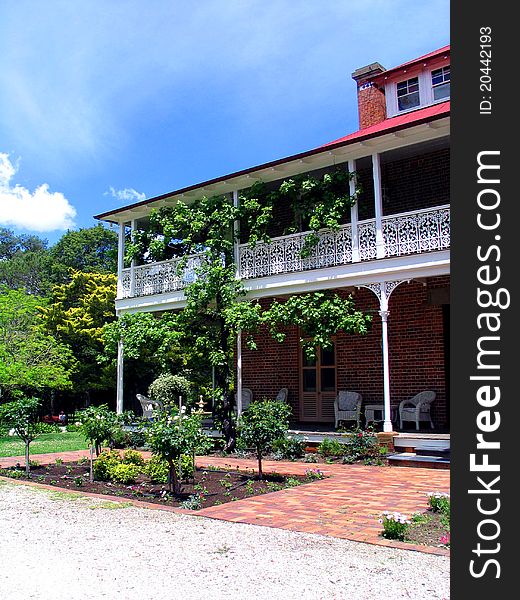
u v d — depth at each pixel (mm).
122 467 9438
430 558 4895
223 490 8312
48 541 5668
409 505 7016
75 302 26812
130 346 14430
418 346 13172
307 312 11945
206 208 14336
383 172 14109
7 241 58844
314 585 4242
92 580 4449
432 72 15391
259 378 16312
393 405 13062
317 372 15141
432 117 10422
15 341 18891
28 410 10484
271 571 4582
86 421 10195
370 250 11797
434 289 13008
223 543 5457
